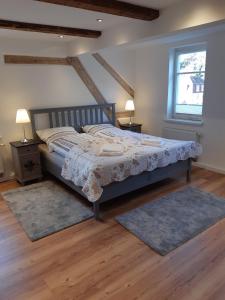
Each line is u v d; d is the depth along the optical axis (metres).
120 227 2.64
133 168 2.96
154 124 5.21
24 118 3.79
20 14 2.72
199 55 4.28
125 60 5.21
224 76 3.79
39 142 3.96
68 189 3.61
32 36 3.78
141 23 2.92
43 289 1.85
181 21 2.48
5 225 2.73
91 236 2.49
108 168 2.73
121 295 1.78
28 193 3.50
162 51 4.70
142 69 5.23
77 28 3.43
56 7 2.49
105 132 4.34
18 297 1.79
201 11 2.29
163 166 3.33
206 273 1.97
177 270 2.01
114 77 5.12
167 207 3.02
